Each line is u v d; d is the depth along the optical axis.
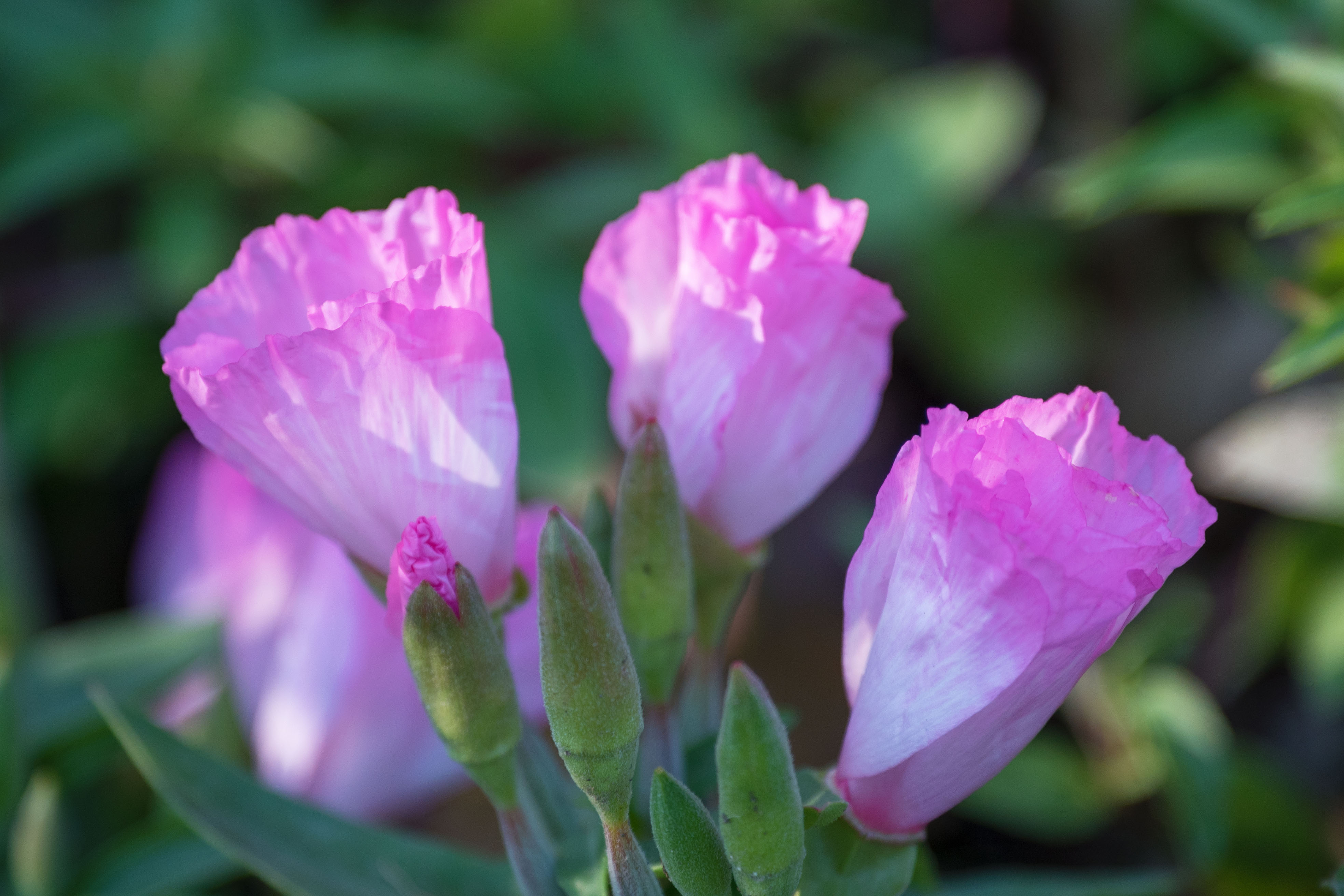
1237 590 0.55
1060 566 0.30
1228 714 0.55
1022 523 0.30
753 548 0.33
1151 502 0.30
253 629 0.41
